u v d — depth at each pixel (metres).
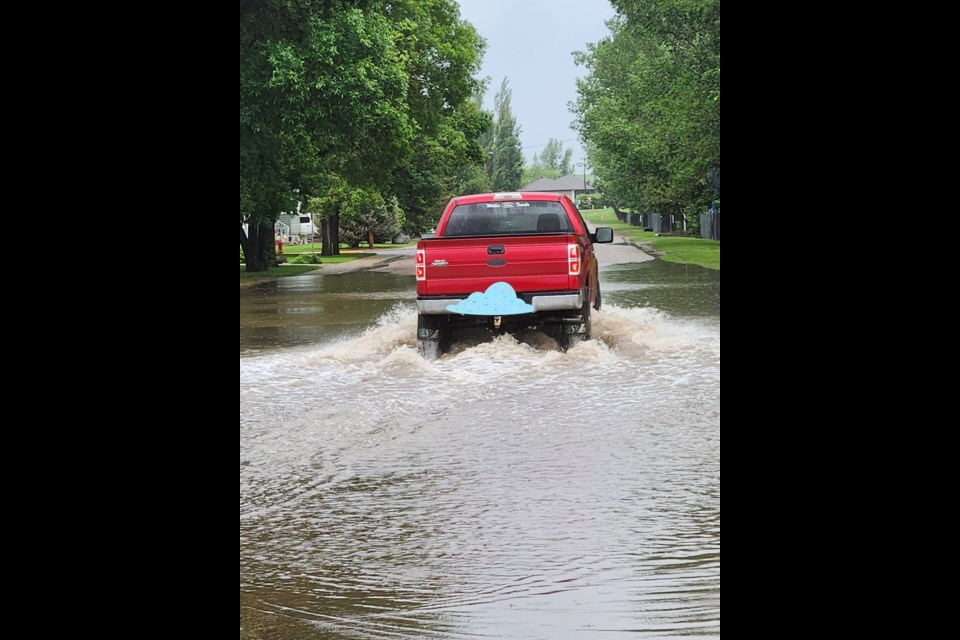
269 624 5.76
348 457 9.97
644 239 79.31
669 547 6.95
